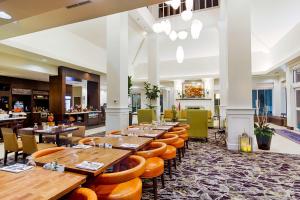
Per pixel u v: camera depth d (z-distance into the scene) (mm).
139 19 8664
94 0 2889
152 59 9938
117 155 2053
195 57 12664
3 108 9578
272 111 12273
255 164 3928
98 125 11102
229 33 5176
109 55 6414
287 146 5559
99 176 1652
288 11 7039
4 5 2742
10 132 4066
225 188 2857
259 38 10227
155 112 8906
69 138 4582
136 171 1746
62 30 7570
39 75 9172
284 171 3533
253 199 2545
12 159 4336
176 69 13117
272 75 11719
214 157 4445
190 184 2992
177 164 3945
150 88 9859
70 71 9070
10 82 9781
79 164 1721
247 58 5039
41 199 1117
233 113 5129
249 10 5051
